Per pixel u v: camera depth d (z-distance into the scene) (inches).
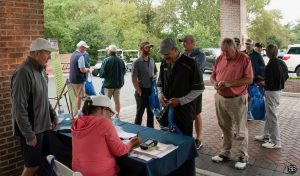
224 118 190.5
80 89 318.3
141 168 117.3
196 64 159.5
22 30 173.8
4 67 167.0
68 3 1233.4
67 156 147.3
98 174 115.6
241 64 176.7
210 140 246.2
